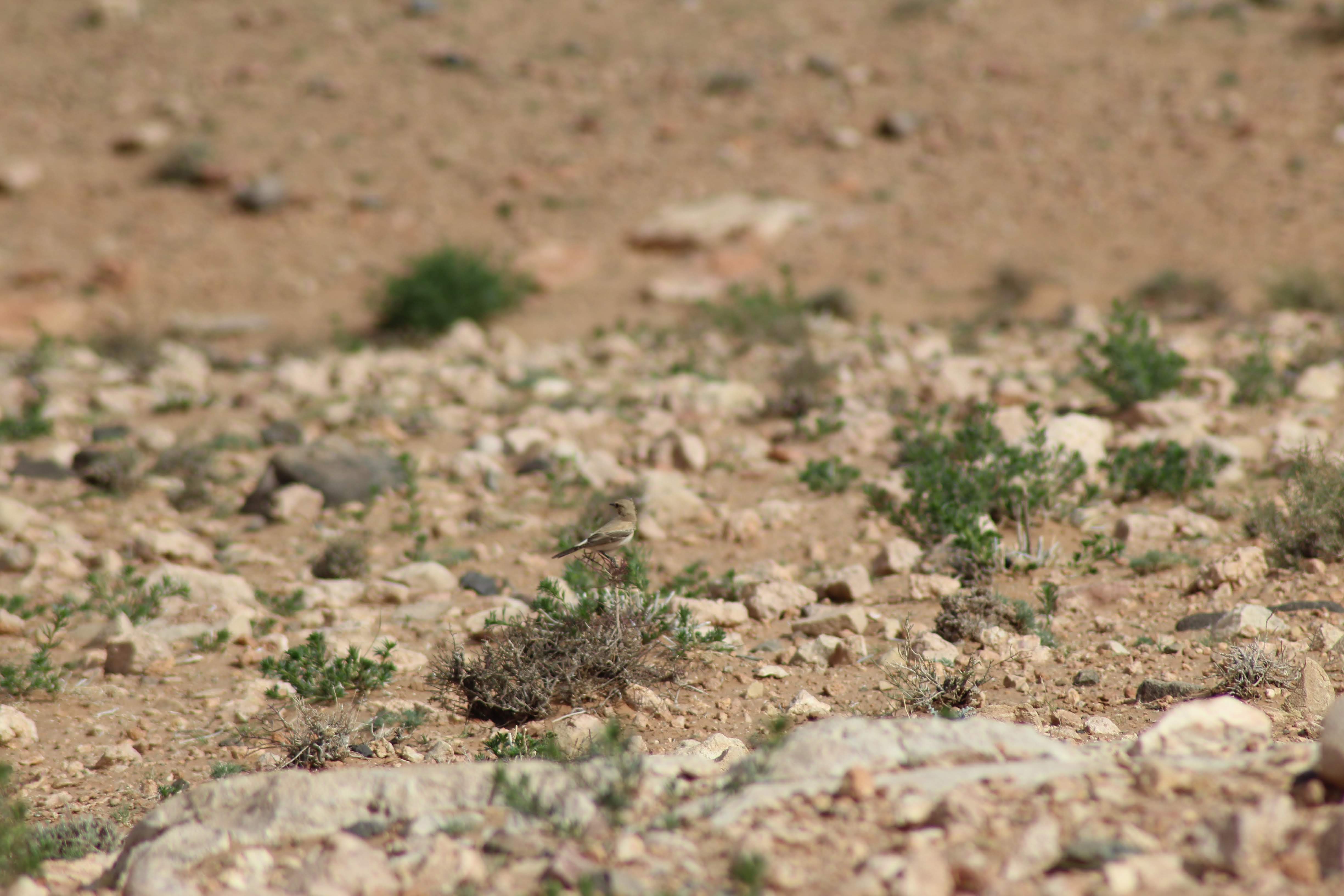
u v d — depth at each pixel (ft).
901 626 97.09
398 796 54.65
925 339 236.84
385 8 502.38
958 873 41.63
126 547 128.57
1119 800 47.57
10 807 62.75
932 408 178.70
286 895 45.03
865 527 129.90
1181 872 40.52
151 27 476.54
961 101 413.59
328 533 136.26
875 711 80.43
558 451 159.63
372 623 106.52
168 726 84.89
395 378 216.74
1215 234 320.91
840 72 439.63
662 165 391.04
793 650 94.12
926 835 45.29
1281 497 118.62
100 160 390.42
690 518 137.49
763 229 345.92
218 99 425.28
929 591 105.50
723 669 91.15
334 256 345.92
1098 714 76.59
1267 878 39.24
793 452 160.86
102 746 81.82
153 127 399.65
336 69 450.30
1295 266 288.51
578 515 139.85
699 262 334.85
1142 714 75.77
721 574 118.62
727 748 70.85
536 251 339.36
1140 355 166.71
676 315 299.38
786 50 459.73
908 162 386.52
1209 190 343.05
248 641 102.01
